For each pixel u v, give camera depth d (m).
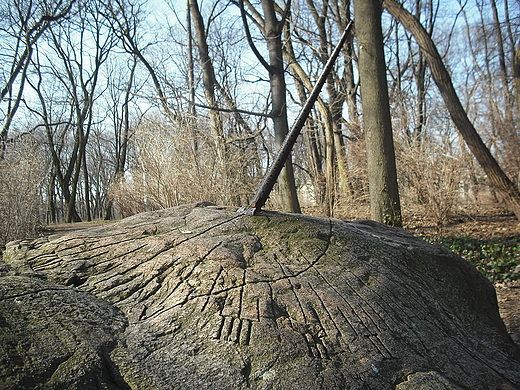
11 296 1.96
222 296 2.22
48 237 2.77
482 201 15.11
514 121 14.28
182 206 3.30
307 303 2.30
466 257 7.50
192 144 8.17
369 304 2.45
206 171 7.95
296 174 21.33
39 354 1.68
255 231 2.84
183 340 1.98
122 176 9.92
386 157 7.91
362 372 2.04
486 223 10.91
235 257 2.50
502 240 8.61
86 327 1.92
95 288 2.28
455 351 2.47
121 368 1.79
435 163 9.79
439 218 9.70
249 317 2.13
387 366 2.12
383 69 7.97
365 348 2.16
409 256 3.11
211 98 11.36
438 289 3.00
